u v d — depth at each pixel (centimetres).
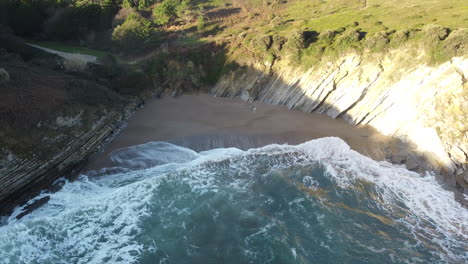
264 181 2773
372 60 3638
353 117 3675
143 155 3005
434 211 2523
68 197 2505
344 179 2842
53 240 2136
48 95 2933
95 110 3152
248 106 3962
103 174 2789
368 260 2083
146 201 2488
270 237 2214
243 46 4341
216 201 2519
